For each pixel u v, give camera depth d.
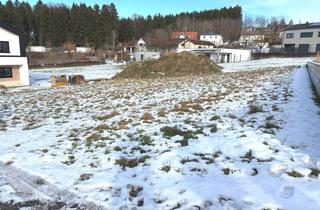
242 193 4.14
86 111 11.52
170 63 31.84
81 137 7.68
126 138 7.27
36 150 6.87
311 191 4.02
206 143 6.39
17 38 26.73
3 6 85.00
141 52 62.25
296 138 6.21
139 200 4.25
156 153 6.07
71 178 5.16
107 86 21.78
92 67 52.19
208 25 102.62
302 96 10.90
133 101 13.27
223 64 42.62
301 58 47.66
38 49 73.19
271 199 3.92
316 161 4.95
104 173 5.29
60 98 16.02
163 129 7.68
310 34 56.28
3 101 16.08
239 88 15.02
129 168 5.41
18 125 9.80
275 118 7.92
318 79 11.62
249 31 93.75
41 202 4.39
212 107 10.25
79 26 88.75
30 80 31.75
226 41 95.38
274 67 31.22
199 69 30.78
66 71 43.41
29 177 5.33
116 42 93.19
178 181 4.71
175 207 3.98
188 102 11.58
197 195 4.20
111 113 10.43
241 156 5.50
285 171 4.69
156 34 81.06
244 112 9.05
